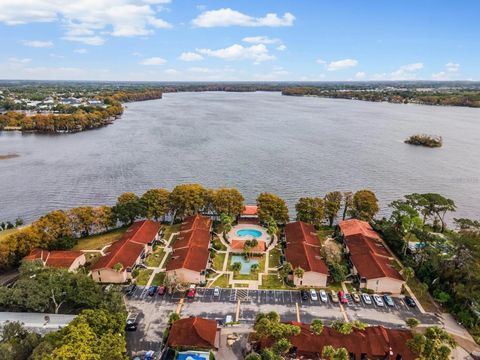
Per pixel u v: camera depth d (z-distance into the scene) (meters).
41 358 57.03
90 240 120.38
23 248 102.88
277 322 72.94
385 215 153.12
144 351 70.88
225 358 69.56
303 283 94.94
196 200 132.50
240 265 102.38
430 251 97.50
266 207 129.38
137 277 97.88
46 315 76.38
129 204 128.88
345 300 87.50
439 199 117.94
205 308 84.88
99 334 65.62
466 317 80.19
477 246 87.88
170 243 117.88
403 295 91.50
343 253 111.38
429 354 64.69
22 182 185.88
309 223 129.88
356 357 69.44
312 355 70.19
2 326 69.56
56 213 115.12
